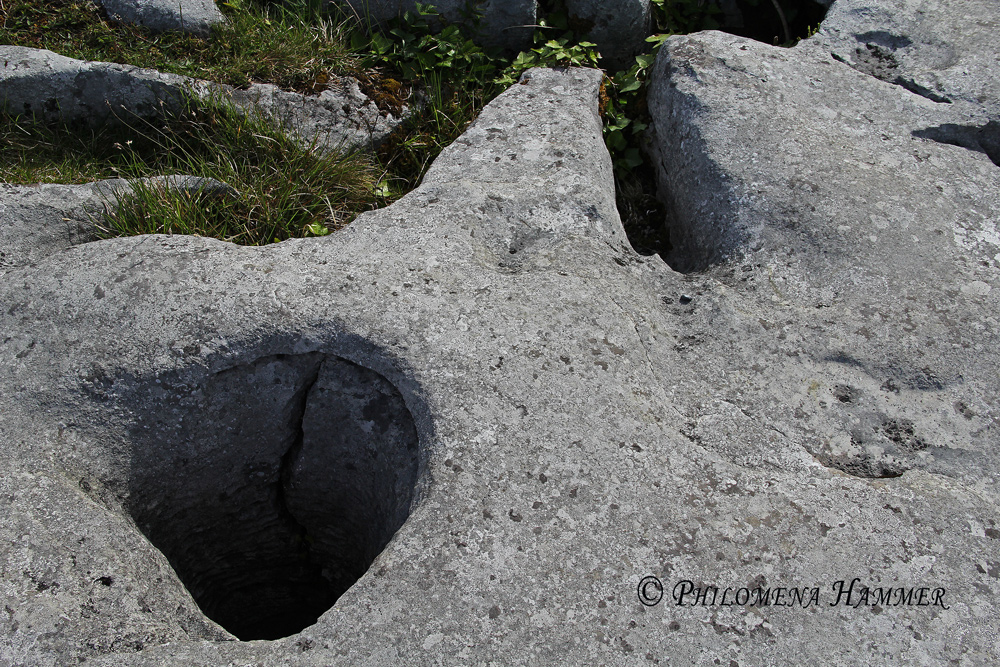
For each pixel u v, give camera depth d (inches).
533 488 71.9
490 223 94.9
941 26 124.9
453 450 73.2
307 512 92.7
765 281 95.4
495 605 65.9
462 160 105.0
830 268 95.9
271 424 84.3
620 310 87.0
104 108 121.0
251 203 112.2
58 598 65.6
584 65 131.2
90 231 104.2
